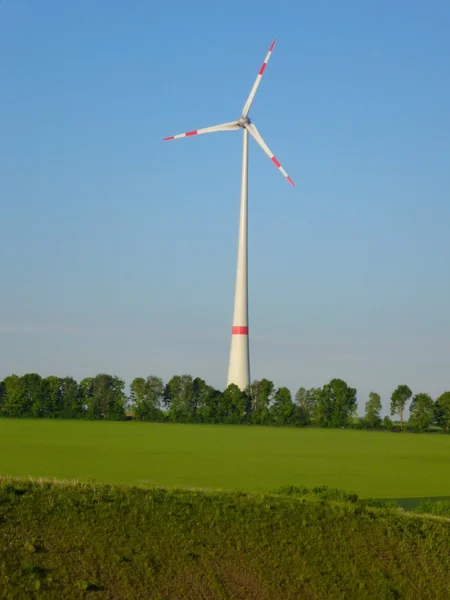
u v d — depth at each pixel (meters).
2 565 51.47
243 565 56.12
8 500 59.91
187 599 51.38
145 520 59.72
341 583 55.78
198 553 56.56
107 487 66.06
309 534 61.44
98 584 51.25
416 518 68.38
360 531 63.06
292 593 53.88
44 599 49.06
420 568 59.38
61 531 56.66
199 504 63.91
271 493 76.44
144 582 52.28
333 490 76.56
